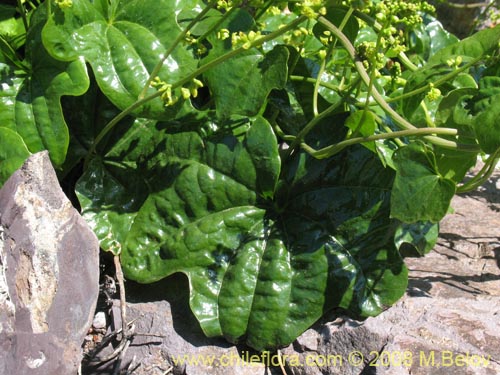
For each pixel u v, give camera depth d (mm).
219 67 255
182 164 271
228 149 265
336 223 267
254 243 267
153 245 268
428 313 253
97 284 227
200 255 264
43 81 262
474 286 272
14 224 222
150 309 263
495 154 248
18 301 213
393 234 262
